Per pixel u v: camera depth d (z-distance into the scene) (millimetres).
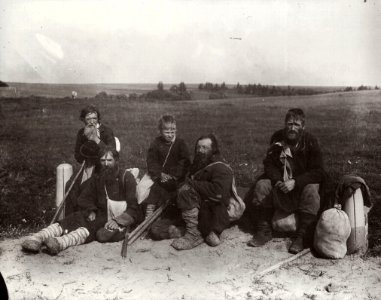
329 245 4020
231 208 4527
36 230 4973
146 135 15414
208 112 25422
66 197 4742
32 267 3932
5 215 5680
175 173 4762
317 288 3592
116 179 4570
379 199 5891
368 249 4258
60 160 10086
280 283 3684
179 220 4641
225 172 4367
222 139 14312
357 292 3508
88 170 4738
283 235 4508
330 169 8320
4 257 4113
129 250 4270
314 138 4441
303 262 4012
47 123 18016
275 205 4285
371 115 18578
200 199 4324
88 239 4387
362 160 9148
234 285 3662
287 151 4375
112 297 3477
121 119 20906
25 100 22984
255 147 12133
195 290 3580
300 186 4211
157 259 4102
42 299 3463
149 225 4562
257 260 4074
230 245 4363
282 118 22688
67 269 3908
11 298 3465
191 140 15188
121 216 4438
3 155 10359
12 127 16188
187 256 4160
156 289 3594
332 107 23547
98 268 3932
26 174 8484
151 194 4730
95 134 4996
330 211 4055
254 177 7766
